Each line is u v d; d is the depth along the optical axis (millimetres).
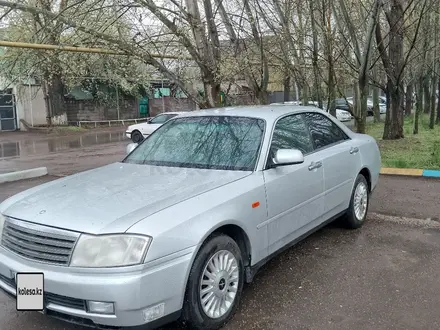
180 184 3521
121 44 7586
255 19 8000
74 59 9977
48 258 2900
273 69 10742
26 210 3225
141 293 2736
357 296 3779
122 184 3590
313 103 11477
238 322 3393
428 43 14062
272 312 3537
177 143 4457
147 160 4363
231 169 3887
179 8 7512
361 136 5883
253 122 4309
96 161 13461
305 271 4332
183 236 2965
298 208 4227
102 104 32312
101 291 2709
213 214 3203
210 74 8344
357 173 5387
